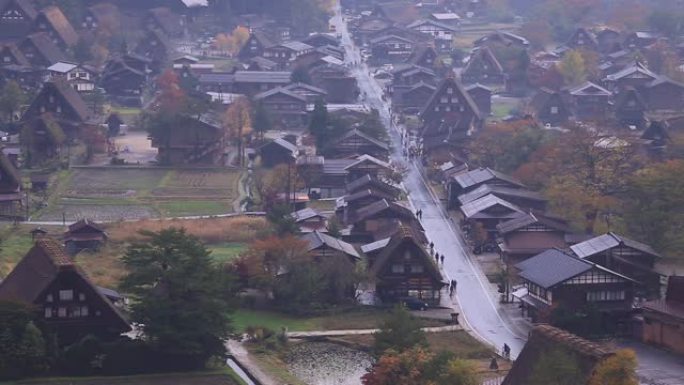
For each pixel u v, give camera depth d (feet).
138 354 463.42
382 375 419.95
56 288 469.57
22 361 446.60
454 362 417.69
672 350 502.38
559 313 524.52
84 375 457.27
